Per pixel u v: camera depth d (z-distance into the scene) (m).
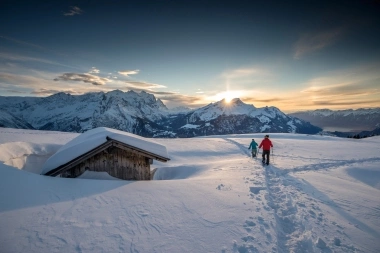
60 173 9.62
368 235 5.97
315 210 7.53
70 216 6.30
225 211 7.04
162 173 17.12
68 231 5.59
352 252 5.22
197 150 28.23
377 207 7.91
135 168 10.80
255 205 7.68
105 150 10.33
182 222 6.25
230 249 5.13
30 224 5.79
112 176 10.44
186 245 5.23
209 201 7.80
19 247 4.92
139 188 8.78
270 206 7.93
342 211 7.50
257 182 10.94
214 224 6.19
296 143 33.59
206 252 5.01
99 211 6.68
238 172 13.57
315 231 6.10
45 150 15.05
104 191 8.21
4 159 10.41
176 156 24.64
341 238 5.80
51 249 4.92
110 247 5.08
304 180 11.86
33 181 8.20
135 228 5.87
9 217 5.99
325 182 11.50
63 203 7.06
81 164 10.12
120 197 7.76
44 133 32.25
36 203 6.88
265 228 6.12
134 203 7.34
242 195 8.66
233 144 33.44
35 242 5.12
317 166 16.41
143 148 10.62
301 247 5.40
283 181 11.56
